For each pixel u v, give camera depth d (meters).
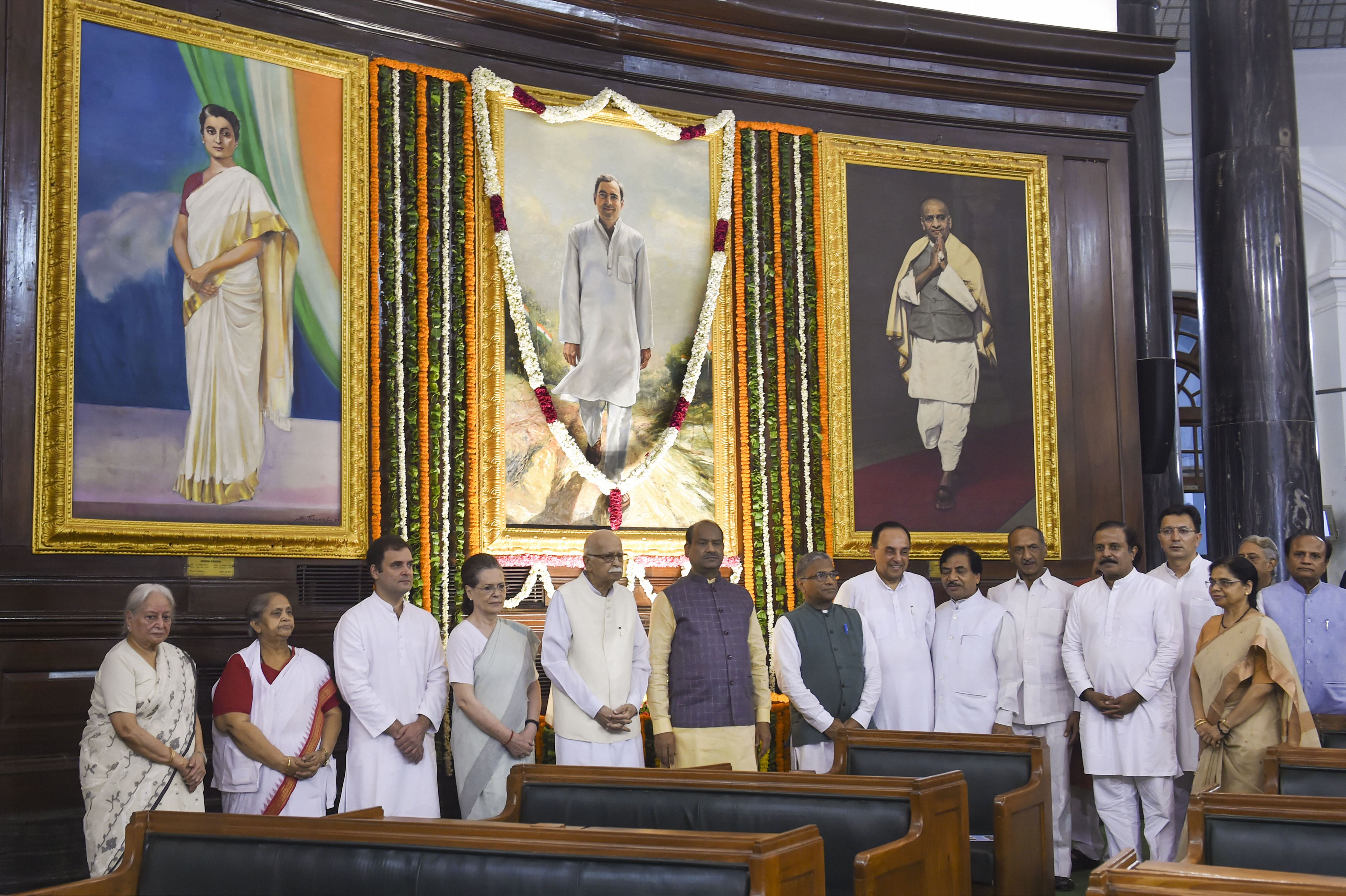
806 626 6.07
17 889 5.59
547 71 7.96
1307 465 8.70
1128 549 6.18
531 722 5.71
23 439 5.88
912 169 8.96
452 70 7.60
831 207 8.68
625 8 8.05
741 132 8.55
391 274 7.21
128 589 6.11
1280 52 8.97
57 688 5.84
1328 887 2.48
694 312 8.27
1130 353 9.41
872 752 5.43
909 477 8.70
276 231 6.80
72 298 6.02
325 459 6.88
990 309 9.04
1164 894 2.57
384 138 7.24
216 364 6.52
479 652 5.66
